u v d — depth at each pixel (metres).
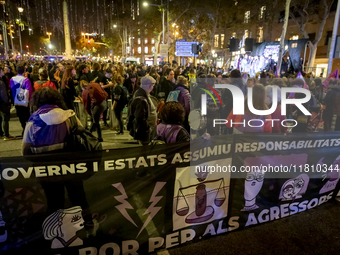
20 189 1.86
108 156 1.99
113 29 53.84
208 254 2.40
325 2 18.59
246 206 2.73
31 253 2.02
